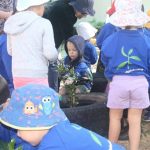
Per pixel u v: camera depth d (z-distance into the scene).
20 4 4.53
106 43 4.55
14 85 4.51
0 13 5.27
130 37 4.48
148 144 5.28
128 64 4.45
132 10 4.57
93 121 4.89
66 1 5.92
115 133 4.68
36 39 4.40
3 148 2.76
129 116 4.59
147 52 4.47
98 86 5.85
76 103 5.17
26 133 2.53
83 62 5.57
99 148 2.56
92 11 5.96
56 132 2.52
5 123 2.57
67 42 5.51
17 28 4.42
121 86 4.46
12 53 4.54
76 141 2.52
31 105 2.53
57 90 5.49
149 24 5.20
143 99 4.50
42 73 4.48
